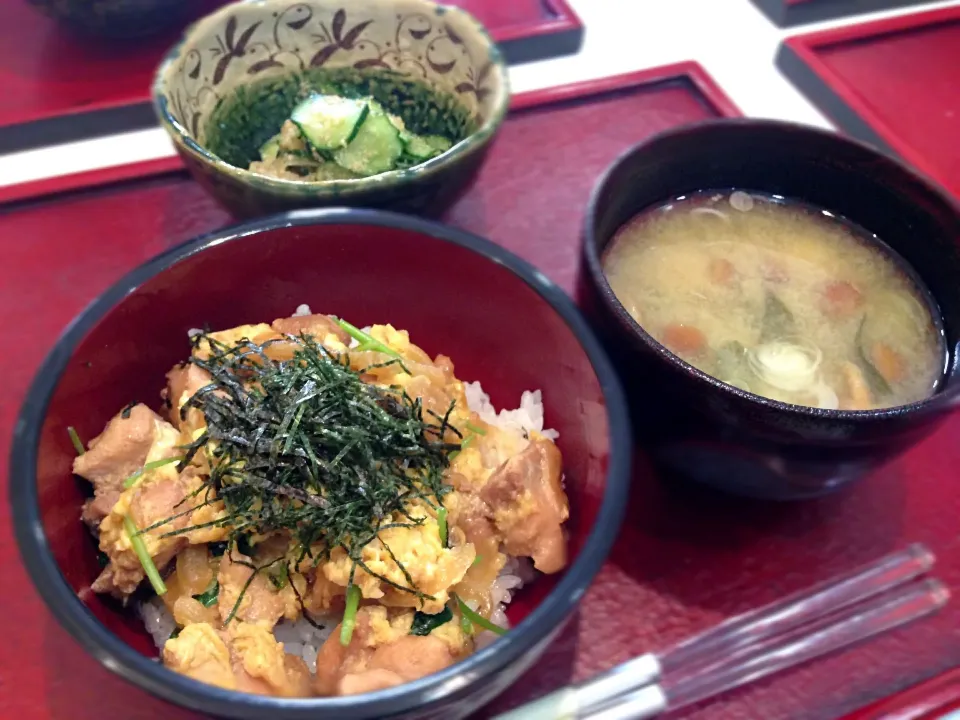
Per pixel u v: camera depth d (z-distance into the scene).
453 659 0.23
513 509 0.24
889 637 0.26
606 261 0.28
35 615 0.25
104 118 0.38
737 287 0.28
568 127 0.39
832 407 0.26
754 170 0.29
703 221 0.30
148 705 0.24
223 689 0.18
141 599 0.25
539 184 0.37
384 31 0.35
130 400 0.26
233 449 0.23
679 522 0.28
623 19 0.45
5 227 0.34
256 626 0.23
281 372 0.25
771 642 0.25
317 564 0.23
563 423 0.26
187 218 0.35
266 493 0.23
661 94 0.41
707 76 0.41
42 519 0.20
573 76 0.42
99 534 0.24
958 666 0.25
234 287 0.27
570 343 0.24
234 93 0.35
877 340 0.27
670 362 0.22
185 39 0.32
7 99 0.38
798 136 0.28
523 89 0.41
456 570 0.23
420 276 0.27
